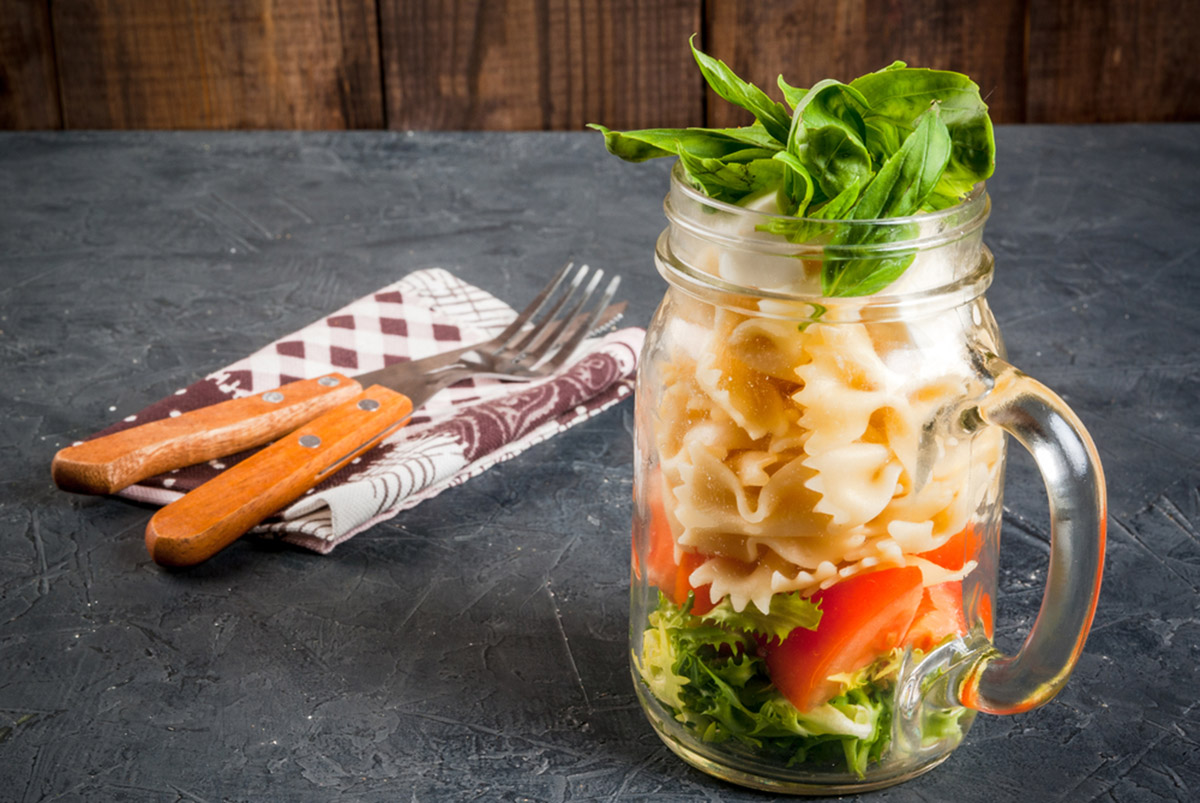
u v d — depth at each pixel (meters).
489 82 1.80
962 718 0.55
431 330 1.00
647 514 0.56
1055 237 1.20
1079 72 1.77
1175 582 0.70
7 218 1.26
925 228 0.47
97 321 1.04
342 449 0.77
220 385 0.90
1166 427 0.86
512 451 0.85
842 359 0.49
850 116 0.50
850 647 0.51
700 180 0.51
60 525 0.76
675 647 0.53
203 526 0.70
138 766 0.57
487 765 0.57
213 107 1.84
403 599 0.70
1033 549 0.74
